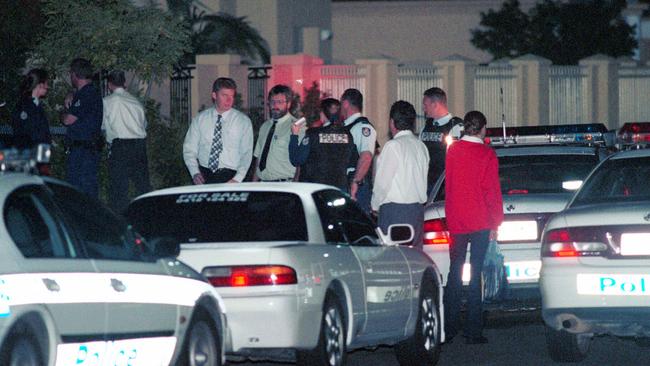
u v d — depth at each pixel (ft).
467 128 97.50
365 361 94.07
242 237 75.72
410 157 102.37
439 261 102.37
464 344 100.63
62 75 146.20
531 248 99.45
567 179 106.93
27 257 56.29
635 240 80.64
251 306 69.82
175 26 151.02
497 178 97.04
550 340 88.02
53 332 56.49
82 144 106.22
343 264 76.18
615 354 93.61
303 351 72.43
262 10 275.39
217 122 111.24
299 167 110.93
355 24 365.40
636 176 90.27
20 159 59.52
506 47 333.01
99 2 147.95
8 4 141.28
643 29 378.73
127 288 61.67
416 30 361.30
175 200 78.89
